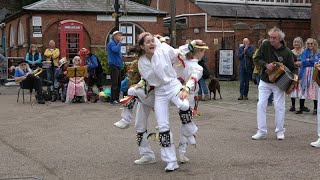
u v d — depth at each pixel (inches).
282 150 290.0
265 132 326.3
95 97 562.3
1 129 372.8
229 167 249.0
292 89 317.7
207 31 987.3
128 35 955.3
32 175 236.2
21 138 334.6
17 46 1019.3
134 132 354.3
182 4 1063.6
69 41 873.5
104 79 794.8
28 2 1396.4
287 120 411.2
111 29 943.0
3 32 1267.2
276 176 230.8
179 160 261.6
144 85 243.3
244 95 585.9
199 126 379.6
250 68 576.7
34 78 546.6
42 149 297.9
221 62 938.7
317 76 302.2
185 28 1036.5
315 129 364.8
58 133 352.8
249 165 252.8
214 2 1036.5
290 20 1063.0
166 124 239.5
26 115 450.6
